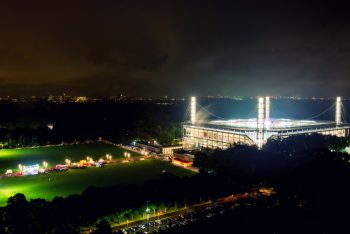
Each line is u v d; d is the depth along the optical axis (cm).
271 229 16000
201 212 17900
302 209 18312
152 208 17188
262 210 18175
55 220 14712
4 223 14262
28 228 14175
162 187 18425
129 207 16625
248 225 16350
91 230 15638
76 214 15238
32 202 15550
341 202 18675
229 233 15500
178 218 17175
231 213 17762
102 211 15875
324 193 19275
